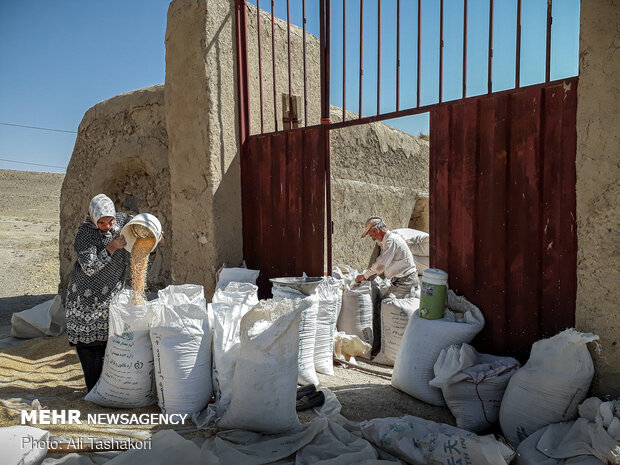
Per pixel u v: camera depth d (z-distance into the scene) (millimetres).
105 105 6293
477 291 3555
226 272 4699
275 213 5000
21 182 59312
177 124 5066
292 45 6004
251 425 2756
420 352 3461
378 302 5387
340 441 2674
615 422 2316
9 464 2205
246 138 5191
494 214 3439
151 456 2406
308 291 3721
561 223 3107
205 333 3186
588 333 2723
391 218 8414
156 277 5961
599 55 2732
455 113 3627
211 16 4801
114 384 3162
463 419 3047
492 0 3379
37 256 14820
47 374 4004
